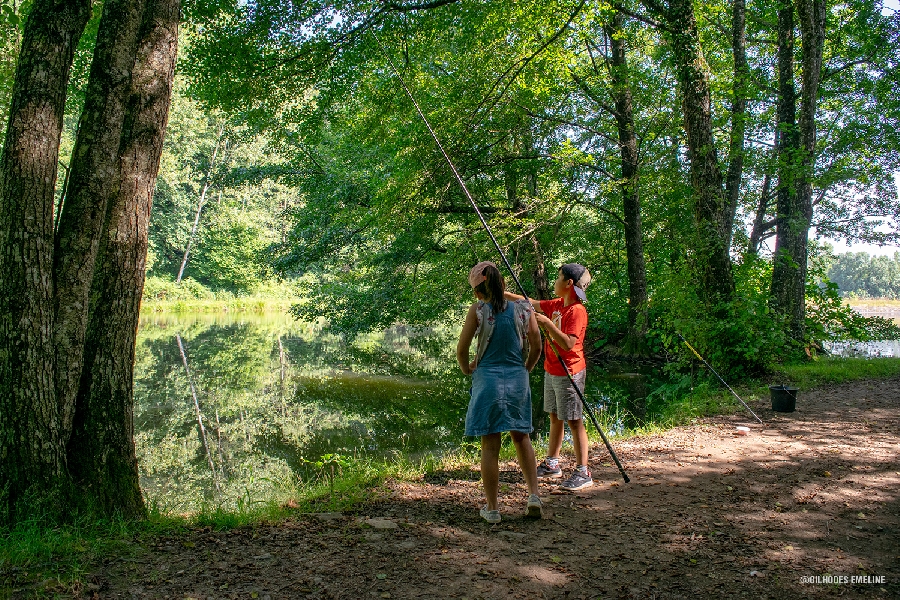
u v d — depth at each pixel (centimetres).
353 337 1612
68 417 346
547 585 262
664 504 381
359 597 246
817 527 331
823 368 991
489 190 1508
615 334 1761
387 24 1023
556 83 1323
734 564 283
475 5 1043
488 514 347
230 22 964
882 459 472
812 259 1516
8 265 323
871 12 1498
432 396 1122
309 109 1152
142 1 371
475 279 343
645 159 1364
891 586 257
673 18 1002
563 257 1945
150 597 243
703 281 987
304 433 855
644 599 249
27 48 329
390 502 396
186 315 3378
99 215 356
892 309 5119
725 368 948
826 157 1694
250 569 275
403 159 1221
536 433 737
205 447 789
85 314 353
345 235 1672
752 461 484
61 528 321
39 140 327
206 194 4031
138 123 372
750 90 1132
